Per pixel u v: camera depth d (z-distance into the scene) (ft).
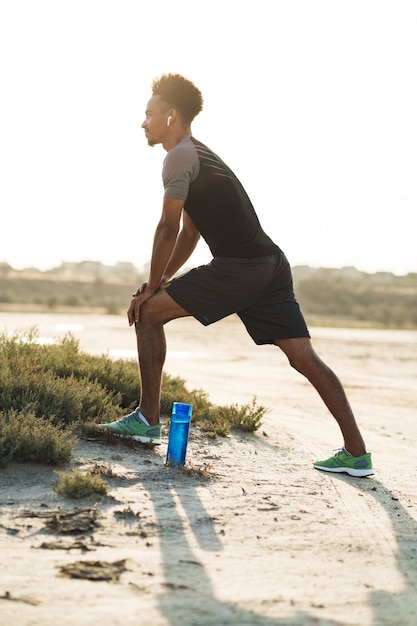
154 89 15.88
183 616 8.30
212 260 15.58
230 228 15.15
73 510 11.73
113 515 11.68
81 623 7.93
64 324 93.30
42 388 17.93
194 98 15.79
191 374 39.70
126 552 10.17
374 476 16.57
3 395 17.22
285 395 32.37
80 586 8.90
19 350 22.43
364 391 36.45
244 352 60.39
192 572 9.66
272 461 17.06
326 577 9.97
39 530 10.78
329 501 13.87
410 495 15.07
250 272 15.29
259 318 15.92
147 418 16.53
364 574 10.25
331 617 8.64
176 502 12.73
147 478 14.05
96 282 422.00
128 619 8.11
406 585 9.97
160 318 15.83
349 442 16.28
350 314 277.44
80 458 14.97
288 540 11.37
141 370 16.33
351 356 61.87
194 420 20.70
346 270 638.94
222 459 16.66
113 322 106.93
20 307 195.93
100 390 20.29
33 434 14.37
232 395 31.09
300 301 351.05
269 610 8.69
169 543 10.70
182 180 14.80
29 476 13.50
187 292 15.38
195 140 15.38
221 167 15.21
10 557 9.70
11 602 8.33
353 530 12.20
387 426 25.29
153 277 15.53
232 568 9.95
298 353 15.99
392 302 358.23
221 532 11.43
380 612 8.94
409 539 12.04
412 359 61.21
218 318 15.61
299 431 22.15
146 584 9.12
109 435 16.66
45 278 419.33
